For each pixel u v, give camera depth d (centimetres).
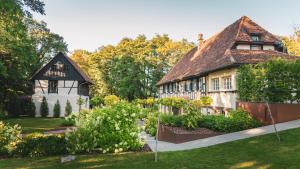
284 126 1372
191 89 2927
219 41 2855
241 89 1791
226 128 1426
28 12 1775
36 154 1071
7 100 3922
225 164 852
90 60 6769
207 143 1196
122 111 1127
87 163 916
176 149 1129
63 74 4231
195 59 3269
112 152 1097
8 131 1162
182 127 1493
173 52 5859
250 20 2644
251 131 1359
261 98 1588
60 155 1060
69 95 4216
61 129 2386
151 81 5797
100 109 1169
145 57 5744
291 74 1502
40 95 4184
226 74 2106
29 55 2422
